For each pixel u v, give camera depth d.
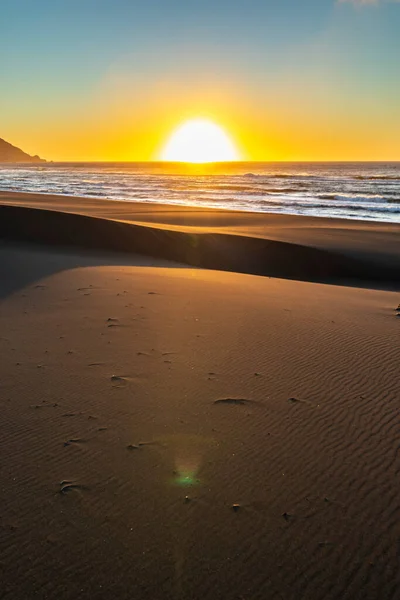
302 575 2.57
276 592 2.47
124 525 2.90
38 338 6.13
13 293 8.45
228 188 52.31
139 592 2.46
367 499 3.14
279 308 7.73
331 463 3.53
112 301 7.91
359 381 4.89
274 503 3.10
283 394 4.60
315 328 6.63
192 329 6.51
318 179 72.88
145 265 12.31
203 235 15.67
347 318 7.20
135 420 4.11
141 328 6.53
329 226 21.81
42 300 7.98
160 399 4.49
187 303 7.89
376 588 2.49
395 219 27.17
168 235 15.52
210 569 2.59
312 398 4.52
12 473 3.39
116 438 3.83
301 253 14.87
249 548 2.73
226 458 3.57
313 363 5.36
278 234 18.78
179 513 3.00
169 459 3.55
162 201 37.34
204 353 5.63
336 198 39.84
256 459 3.56
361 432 3.93
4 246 14.88
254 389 4.70
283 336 6.26
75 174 102.81
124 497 3.14
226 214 26.27
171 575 2.55
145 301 7.96
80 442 3.78
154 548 2.73
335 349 5.80
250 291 9.03
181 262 14.47
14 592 2.45
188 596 2.43
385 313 7.56
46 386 4.76
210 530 2.86
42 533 2.84
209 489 3.23
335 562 2.65
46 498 3.13
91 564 2.62
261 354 5.62
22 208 17.12
